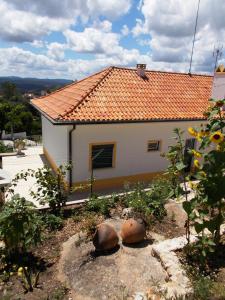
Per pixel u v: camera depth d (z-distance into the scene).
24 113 50.81
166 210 7.49
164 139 11.38
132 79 12.77
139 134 10.77
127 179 11.02
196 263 4.70
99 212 7.59
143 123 10.52
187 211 4.41
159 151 11.44
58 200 7.62
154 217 7.17
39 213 7.14
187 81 14.30
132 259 5.54
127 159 10.83
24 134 45.94
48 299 4.55
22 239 5.49
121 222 7.08
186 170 6.86
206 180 4.19
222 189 4.10
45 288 4.87
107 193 10.08
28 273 5.27
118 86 11.89
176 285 4.20
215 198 4.18
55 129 11.90
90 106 10.10
